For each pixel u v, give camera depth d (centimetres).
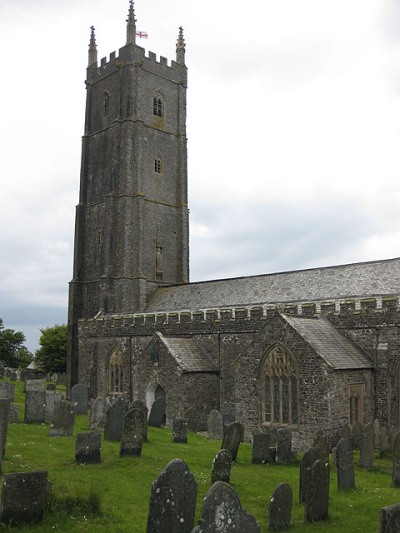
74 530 1298
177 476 1248
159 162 6356
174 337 4269
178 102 6650
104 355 5159
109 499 1577
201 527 1052
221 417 3088
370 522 1562
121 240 5934
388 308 3291
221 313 4162
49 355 7962
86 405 3766
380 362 3256
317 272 4512
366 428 2364
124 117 6150
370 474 2228
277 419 3209
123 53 6300
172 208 6397
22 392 4425
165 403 3950
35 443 2269
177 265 6338
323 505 1584
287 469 2220
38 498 1328
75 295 6225
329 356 3070
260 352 3288
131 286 5872
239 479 1981
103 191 6291
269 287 4666
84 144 6556
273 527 1454
